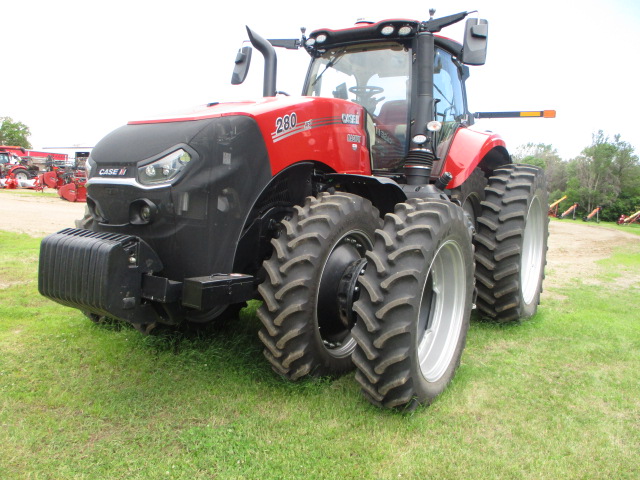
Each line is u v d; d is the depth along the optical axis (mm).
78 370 3061
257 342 3490
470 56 3338
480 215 4527
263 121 2801
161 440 2336
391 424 2555
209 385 2885
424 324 3164
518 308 4223
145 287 2494
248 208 2771
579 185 45875
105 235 2494
